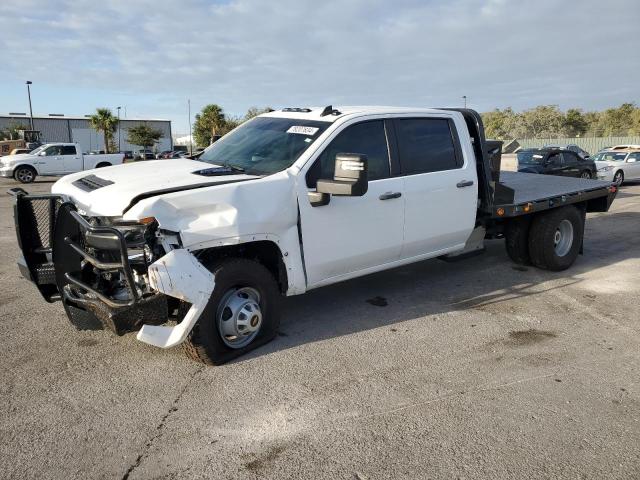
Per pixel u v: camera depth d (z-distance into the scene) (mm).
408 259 5500
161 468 2947
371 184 4930
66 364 4168
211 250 4203
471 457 3047
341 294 5980
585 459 3045
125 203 3773
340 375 4020
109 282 4133
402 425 3363
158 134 68125
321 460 3016
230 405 3588
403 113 5355
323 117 5004
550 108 73875
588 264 7477
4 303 5586
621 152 20969
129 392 3748
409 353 4422
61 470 2924
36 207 4254
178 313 3975
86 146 68250
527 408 3582
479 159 6086
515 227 6980
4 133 67438
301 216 4422
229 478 2869
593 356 4406
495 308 5559
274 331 4527
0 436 3221
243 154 4969
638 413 3541
